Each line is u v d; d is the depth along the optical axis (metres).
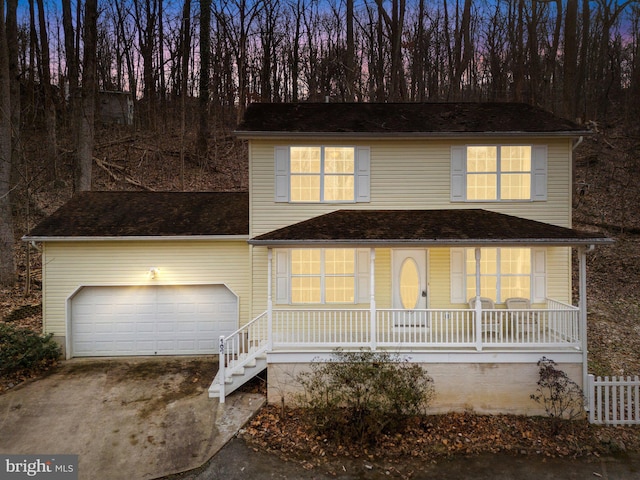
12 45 16.08
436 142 10.99
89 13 15.90
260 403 8.73
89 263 10.99
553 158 10.85
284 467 6.93
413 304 10.74
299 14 27.33
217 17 23.75
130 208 12.06
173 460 7.04
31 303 12.61
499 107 12.55
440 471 6.93
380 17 21.88
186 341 11.37
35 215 16.75
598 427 8.25
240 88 24.66
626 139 24.06
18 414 8.12
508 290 10.77
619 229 16.89
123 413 8.25
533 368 8.77
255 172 10.90
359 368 7.91
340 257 10.88
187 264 11.15
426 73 29.53
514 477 6.80
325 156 11.11
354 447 7.45
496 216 10.27
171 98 28.56
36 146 21.83
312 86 28.33
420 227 9.55
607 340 11.13
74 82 18.66
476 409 8.75
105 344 11.23
